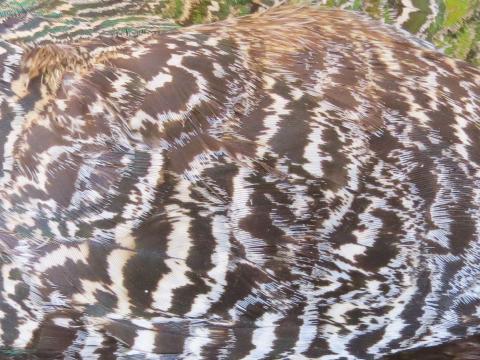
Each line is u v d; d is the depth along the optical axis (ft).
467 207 2.13
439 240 2.12
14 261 2.08
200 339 2.11
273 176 2.09
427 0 2.77
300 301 2.10
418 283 2.13
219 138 2.10
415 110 2.19
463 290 2.15
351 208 2.10
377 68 2.25
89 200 2.07
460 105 2.23
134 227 2.07
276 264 2.09
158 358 2.12
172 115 2.11
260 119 2.13
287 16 2.45
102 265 2.07
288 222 2.09
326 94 2.17
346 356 2.17
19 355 2.15
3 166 2.09
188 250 2.06
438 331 2.18
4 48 2.20
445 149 2.16
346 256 2.10
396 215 2.11
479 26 2.74
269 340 2.12
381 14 2.77
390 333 2.16
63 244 2.07
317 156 2.11
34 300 2.08
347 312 2.13
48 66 2.16
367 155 2.13
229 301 2.09
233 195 2.08
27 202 2.08
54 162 2.08
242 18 2.45
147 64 2.16
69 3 2.61
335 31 2.35
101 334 2.10
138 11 2.70
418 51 2.32
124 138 2.09
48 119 2.11
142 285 2.07
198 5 2.79
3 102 2.12
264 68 2.19
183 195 2.07
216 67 2.17
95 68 2.16
